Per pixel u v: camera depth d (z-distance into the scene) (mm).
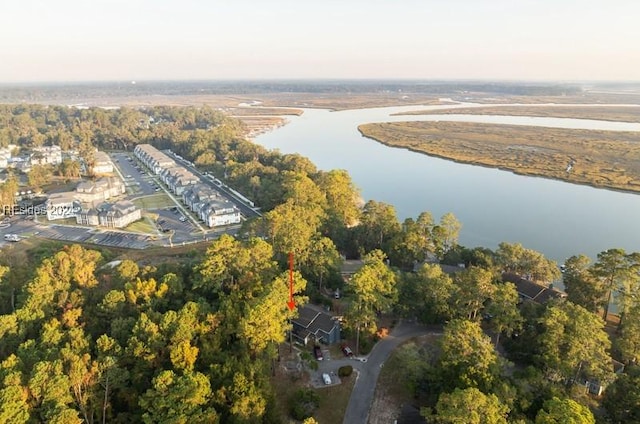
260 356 91625
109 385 79062
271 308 91875
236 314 97188
